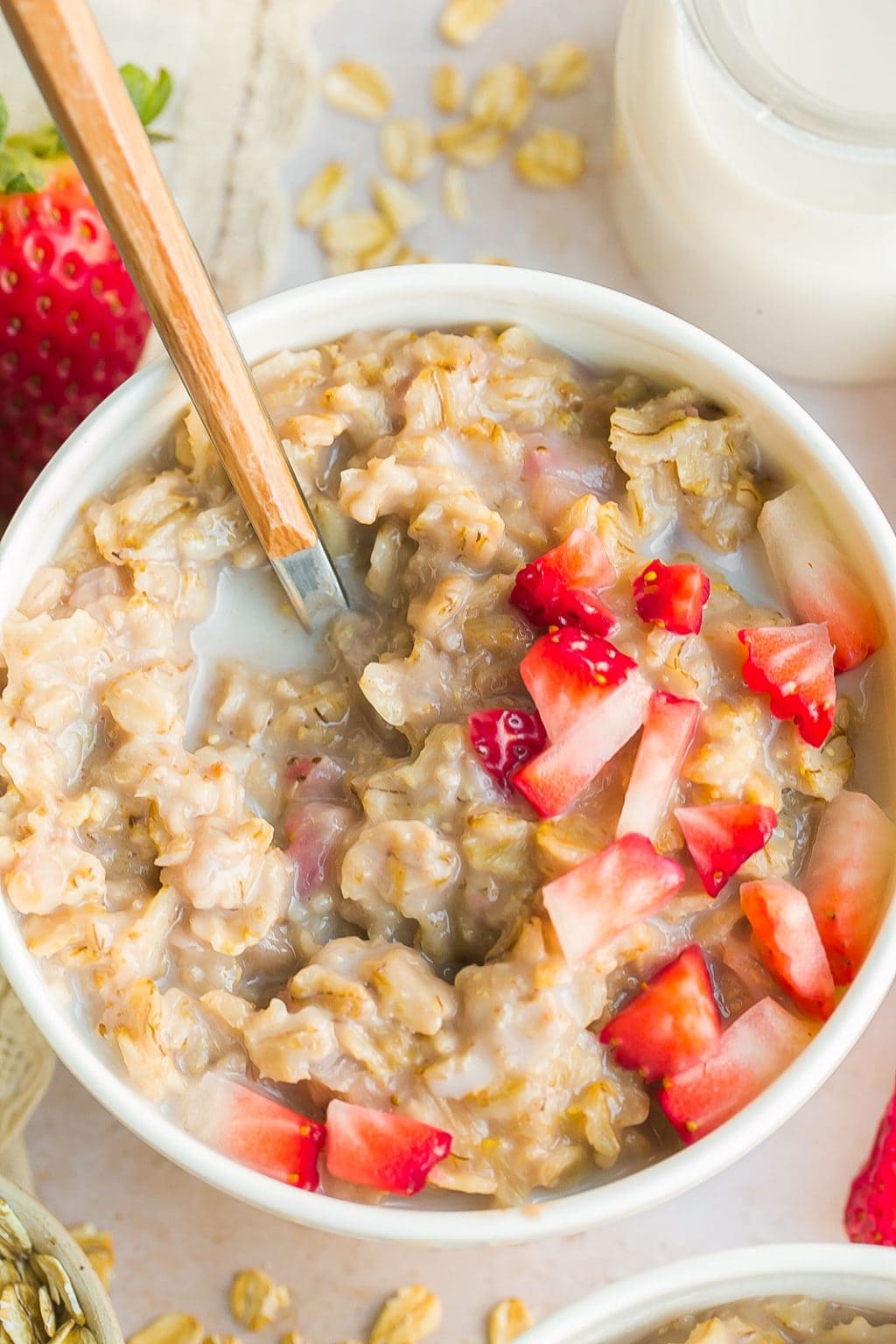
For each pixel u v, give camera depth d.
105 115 0.42
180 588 0.49
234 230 0.57
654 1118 0.48
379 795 0.48
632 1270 0.54
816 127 0.51
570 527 0.48
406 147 0.57
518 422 0.49
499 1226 0.46
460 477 0.48
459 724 0.48
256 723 0.49
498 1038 0.46
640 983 0.47
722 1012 0.48
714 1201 0.54
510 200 0.57
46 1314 0.51
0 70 0.55
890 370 0.56
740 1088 0.47
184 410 0.49
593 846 0.47
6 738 0.47
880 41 0.51
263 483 0.46
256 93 0.57
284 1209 0.46
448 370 0.49
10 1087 0.54
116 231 0.43
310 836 0.48
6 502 0.56
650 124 0.54
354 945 0.47
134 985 0.47
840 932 0.48
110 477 0.49
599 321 0.49
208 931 0.47
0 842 0.47
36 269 0.52
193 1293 0.54
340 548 0.49
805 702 0.48
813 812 0.49
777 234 0.53
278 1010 0.47
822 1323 0.49
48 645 0.48
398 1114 0.47
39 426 0.54
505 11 0.57
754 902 0.47
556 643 0.47
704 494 0.49
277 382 0.49
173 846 0.47
